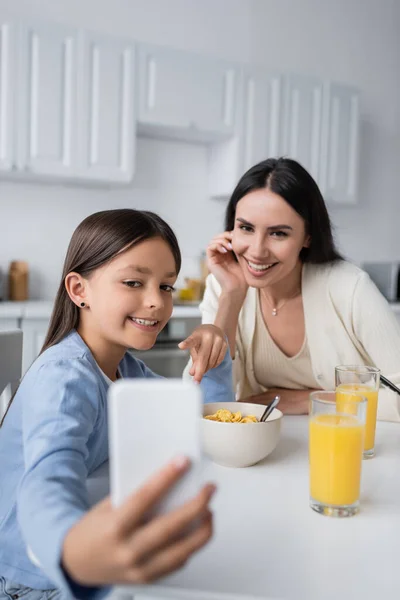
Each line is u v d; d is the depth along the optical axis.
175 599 0.56
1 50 2.67
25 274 3.11
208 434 0.91
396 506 0.79
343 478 0.74
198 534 0.44
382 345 1.42
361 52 4.21
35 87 2.76
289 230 1.35
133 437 0.46
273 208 1.33
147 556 0.42
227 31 3.67
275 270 1.39
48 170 2.83
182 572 0.59
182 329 2.98
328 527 0.72
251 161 3.41
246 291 1.49
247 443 0.90
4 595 0.82
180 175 3.59
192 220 3.65
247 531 0.70
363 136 4.26
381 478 0.90
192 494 0.45
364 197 4.30
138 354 2.87
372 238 4.36
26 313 2.65
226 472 0.91
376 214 4.37
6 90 2.69
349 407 0.76
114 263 0.90
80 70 2.85
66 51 2.81
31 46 2.72
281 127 3.48
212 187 3.62
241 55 3.73
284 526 0.72
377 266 3.96
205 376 1.20
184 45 3.53
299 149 3.56
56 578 0.49
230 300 1.46
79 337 0.95
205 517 0.44
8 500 0.86
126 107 2.98
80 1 3.20
